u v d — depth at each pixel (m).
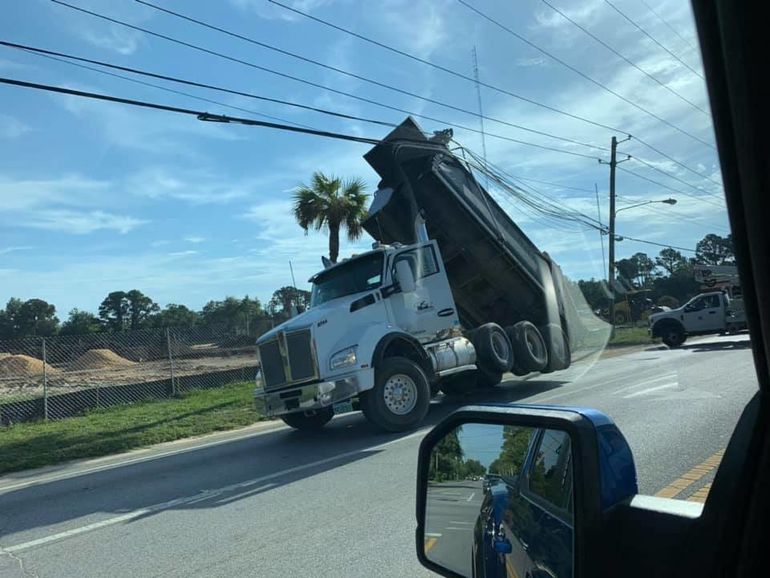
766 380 1.63
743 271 1.54
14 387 22.41
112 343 19.70
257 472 7.95
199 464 8.88
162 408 15.14
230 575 4.51
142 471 8.74
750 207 1.45
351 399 9.68
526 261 12.62
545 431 2.15
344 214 22.27
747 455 1.65
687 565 1.65
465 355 11.48
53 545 5.58
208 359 30.28
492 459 2.39
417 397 10.06
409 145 11.42
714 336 28.89
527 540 2.16
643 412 8.99
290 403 9.70
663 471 5.92
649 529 1.79
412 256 11.06
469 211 11.58
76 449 10.73
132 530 5.84
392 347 10.38
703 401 9.52
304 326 9.59
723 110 1.47
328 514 5.77
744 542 1.58
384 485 6.63
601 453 1.95
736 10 1.36
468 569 2.45
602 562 1.83
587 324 12.74
